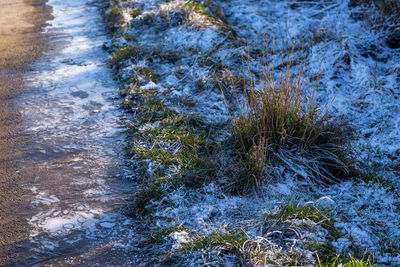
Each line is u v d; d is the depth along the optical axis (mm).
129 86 5344
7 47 7012
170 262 2805
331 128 3867
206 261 2746
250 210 3252
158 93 5168
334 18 6930
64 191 3578
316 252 2736
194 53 6250
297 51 6012
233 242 2822
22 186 3643
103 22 8188
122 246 2994
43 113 4871
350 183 3562
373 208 3260
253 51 6207
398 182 3568
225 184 3537
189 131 4352
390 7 6480
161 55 6203
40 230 3143
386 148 3984
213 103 4965
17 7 9406
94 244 3014
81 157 4051
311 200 3344
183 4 7789
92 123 4641
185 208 3283
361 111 4664
